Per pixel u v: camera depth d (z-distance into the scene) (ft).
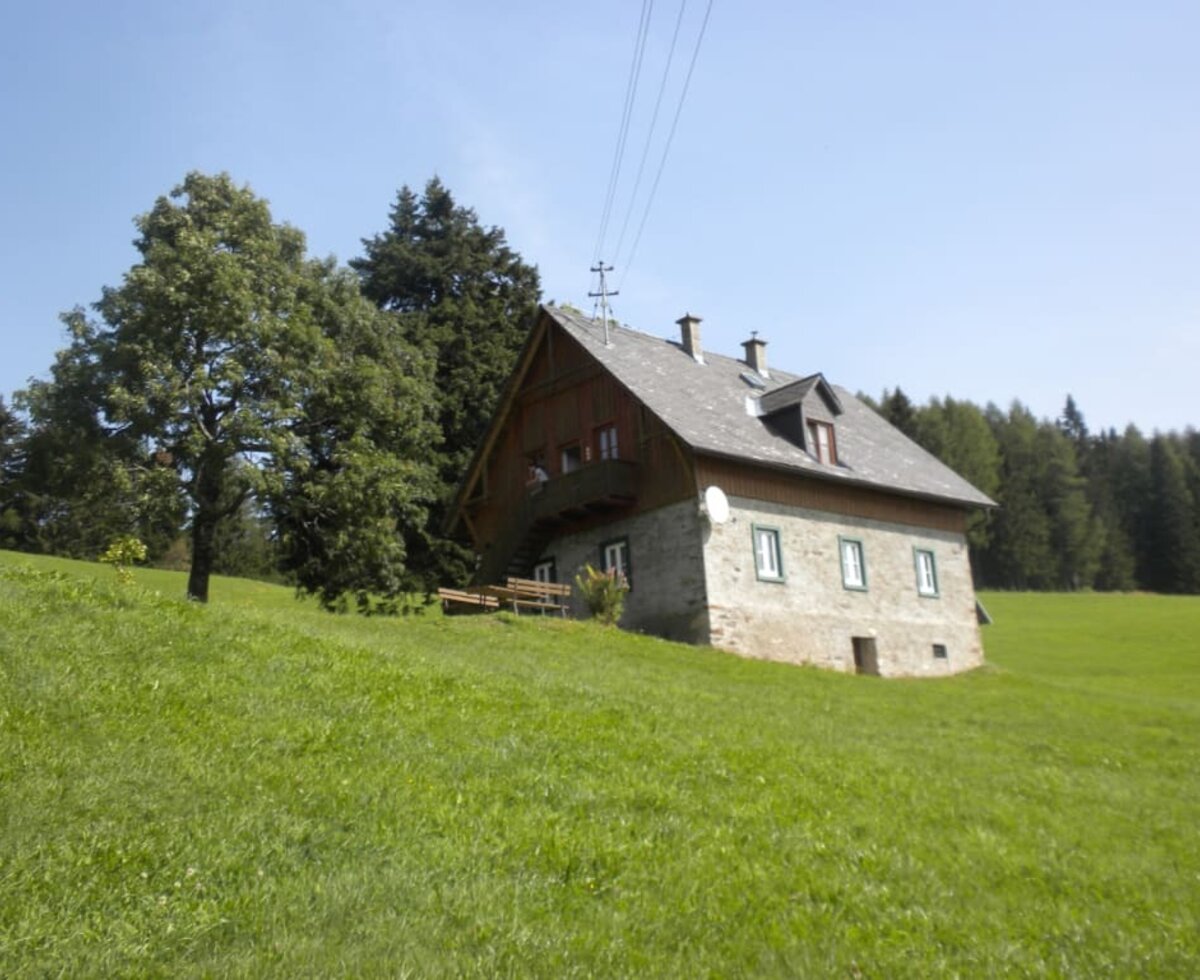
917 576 129.59
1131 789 56.70
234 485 125.59
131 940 25.07
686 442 105.81
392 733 43.24
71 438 117.29
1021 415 416.26
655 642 93.86
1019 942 31.19
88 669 44.34
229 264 122.11
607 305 126.11
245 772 36.17
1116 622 239.09
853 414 148.66
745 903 31.35
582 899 30.17
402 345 142.92
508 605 115.14
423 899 28.71
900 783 48.80
